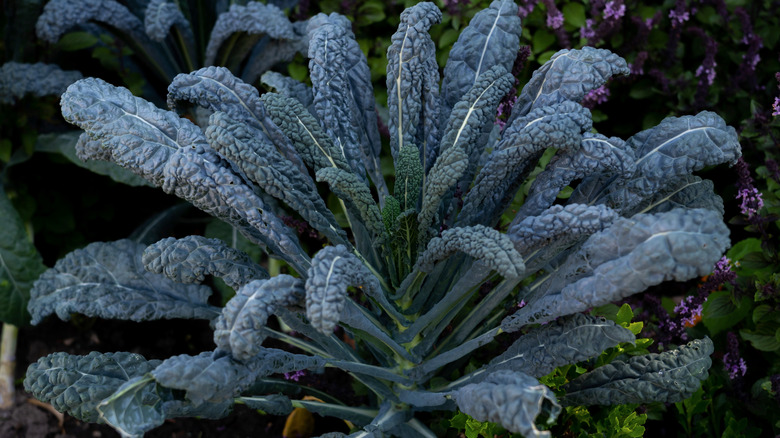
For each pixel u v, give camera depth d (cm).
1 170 185
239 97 145
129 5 187
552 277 139
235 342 129
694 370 143
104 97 139
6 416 174
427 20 146
